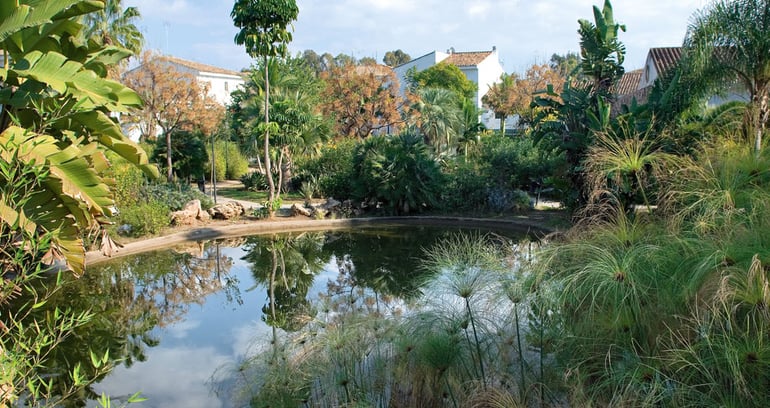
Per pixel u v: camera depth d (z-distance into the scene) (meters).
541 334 3.32
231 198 19.55
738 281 2.29
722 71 9.12
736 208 2.79
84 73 4.21
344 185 16.45
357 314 4.89
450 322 3.45
